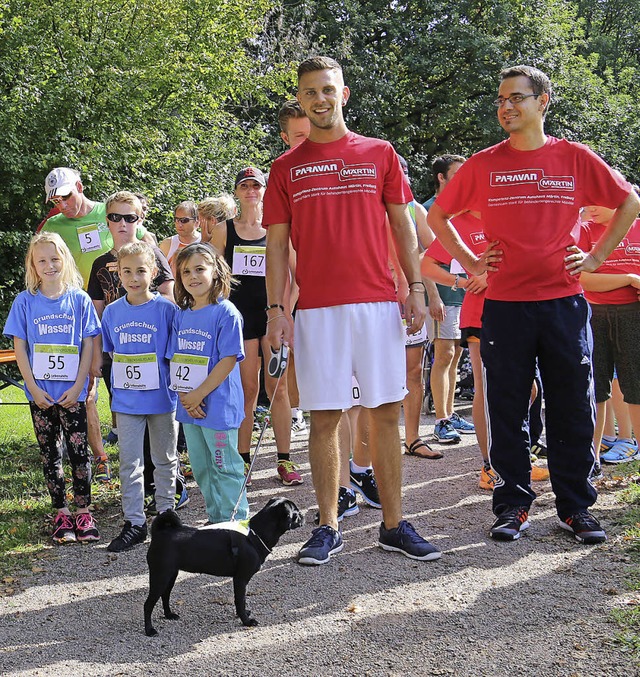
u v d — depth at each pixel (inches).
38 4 676.7
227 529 143.6
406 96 986.1
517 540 180.2
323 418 176.2
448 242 191.9
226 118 818.2
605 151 1053.2
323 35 891.4
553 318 179.0
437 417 286.5
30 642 141.8
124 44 719.1
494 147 182.9
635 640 127.1
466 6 1002.7
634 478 218.4
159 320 199.9
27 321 205.6
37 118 629.9
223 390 191.9
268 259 176.2
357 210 168.2
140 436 199.2
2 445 306.7
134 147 706.8
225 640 138.6
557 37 1048.2
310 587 159.6
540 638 131.8
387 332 171.5
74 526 201.8
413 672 123.9
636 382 219.0
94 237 266.7
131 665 131.3
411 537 174.4
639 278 215.5
